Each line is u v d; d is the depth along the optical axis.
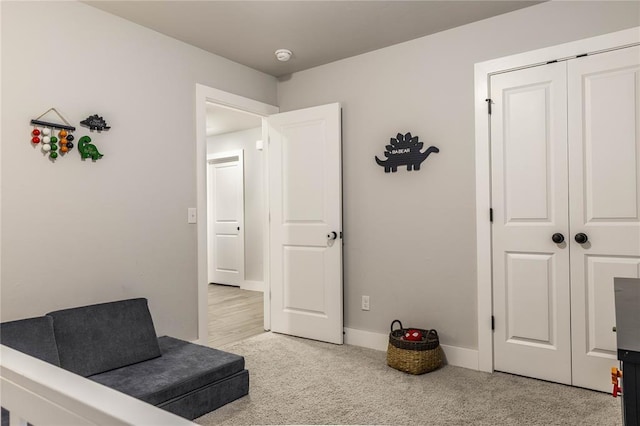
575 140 2.64
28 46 2.38
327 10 2.78
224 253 6.79
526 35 2.79
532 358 2.79
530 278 2.79
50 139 2.43
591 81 2.59
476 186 2.97
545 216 2.74
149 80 3.00
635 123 2.47
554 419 2.23
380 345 3.43
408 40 3.28
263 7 2.73
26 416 0.70
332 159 3.60
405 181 3.31
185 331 3.18
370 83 3.49
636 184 2.46
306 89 3.89
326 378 2.81
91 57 2.67
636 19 2.46
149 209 2.97
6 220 2.28
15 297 2.30
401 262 3.33
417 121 3.25
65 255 2.51
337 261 3.57
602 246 2.56
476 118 2.97
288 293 3.88
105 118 2.73
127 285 2.83
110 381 2.12
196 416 2.22
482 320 2.94
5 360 0.76
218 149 6.83
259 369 2.99
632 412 0.91
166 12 2.77
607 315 2.54
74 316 2.28
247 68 3.79
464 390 2.61
